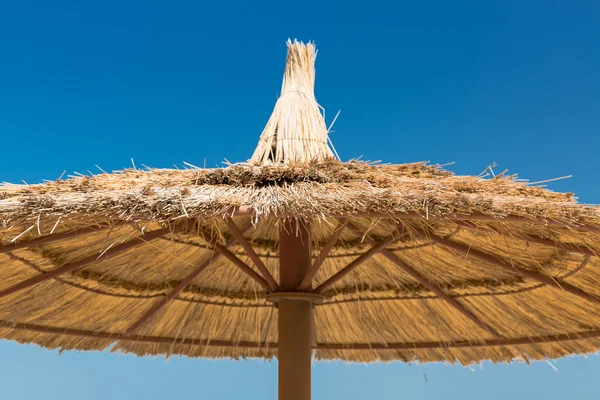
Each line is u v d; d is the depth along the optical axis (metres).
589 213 3.17
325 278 5.57
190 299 5.65
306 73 4.70
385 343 6.05
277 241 5.35
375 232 4.94
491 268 5.02
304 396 3.97
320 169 3.67
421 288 5.50
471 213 3.09
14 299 4.89
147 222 3.40
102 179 3.64
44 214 2.99
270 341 6.10
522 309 5.25
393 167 3.81
